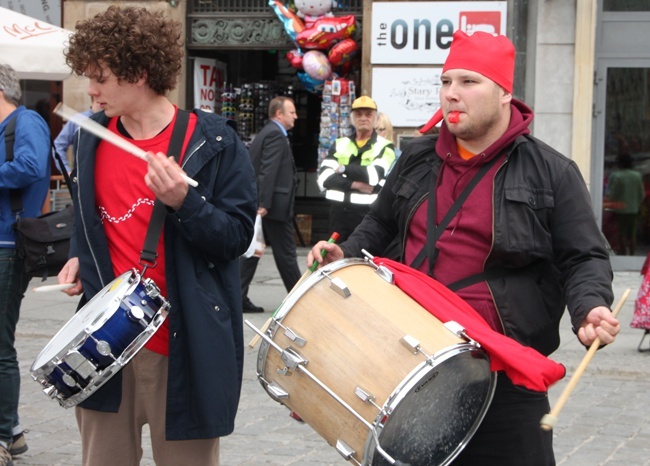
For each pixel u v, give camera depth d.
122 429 3.50
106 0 13.47
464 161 3.35
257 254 9.62
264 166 9.50
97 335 3.13
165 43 3.42
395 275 3.18
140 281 3.27
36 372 3.19
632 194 12.70
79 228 3.56
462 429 3.18
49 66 8.46
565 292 3.23
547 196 3.26
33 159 5.09
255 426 6.20
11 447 5.39
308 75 13.55
